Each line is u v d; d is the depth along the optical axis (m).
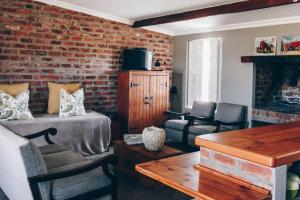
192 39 6.10
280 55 4.61
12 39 4.67
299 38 4.45
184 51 6.28
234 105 5.02
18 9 4.68
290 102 4.99
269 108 4.95
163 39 6.37
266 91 5.28
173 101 6.57
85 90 5.42
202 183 1.45
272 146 1.49
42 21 4.90
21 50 4.76
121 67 5.80
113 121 5.42
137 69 5.57
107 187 2.52
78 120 4.47
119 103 5.68
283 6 3.97
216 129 4.61
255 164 1.39
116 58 5.73
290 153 1.38
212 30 5.69
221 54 5.59
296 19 4.46
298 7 4.00
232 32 5.36
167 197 3.17
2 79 4.64
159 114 5.85
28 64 4.84
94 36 5.43
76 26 5.22
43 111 5.02
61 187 2.29
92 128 4.60
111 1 4.73
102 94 5.62
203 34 5.88
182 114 5.64
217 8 4.32
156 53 6.29
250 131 1.86
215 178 1.51
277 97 5.21
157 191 3.32
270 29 4.81
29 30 4.80
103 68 5.59
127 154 3.54
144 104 5.62
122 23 5.74
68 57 5.19
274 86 5.26
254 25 5.01
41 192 2.16
